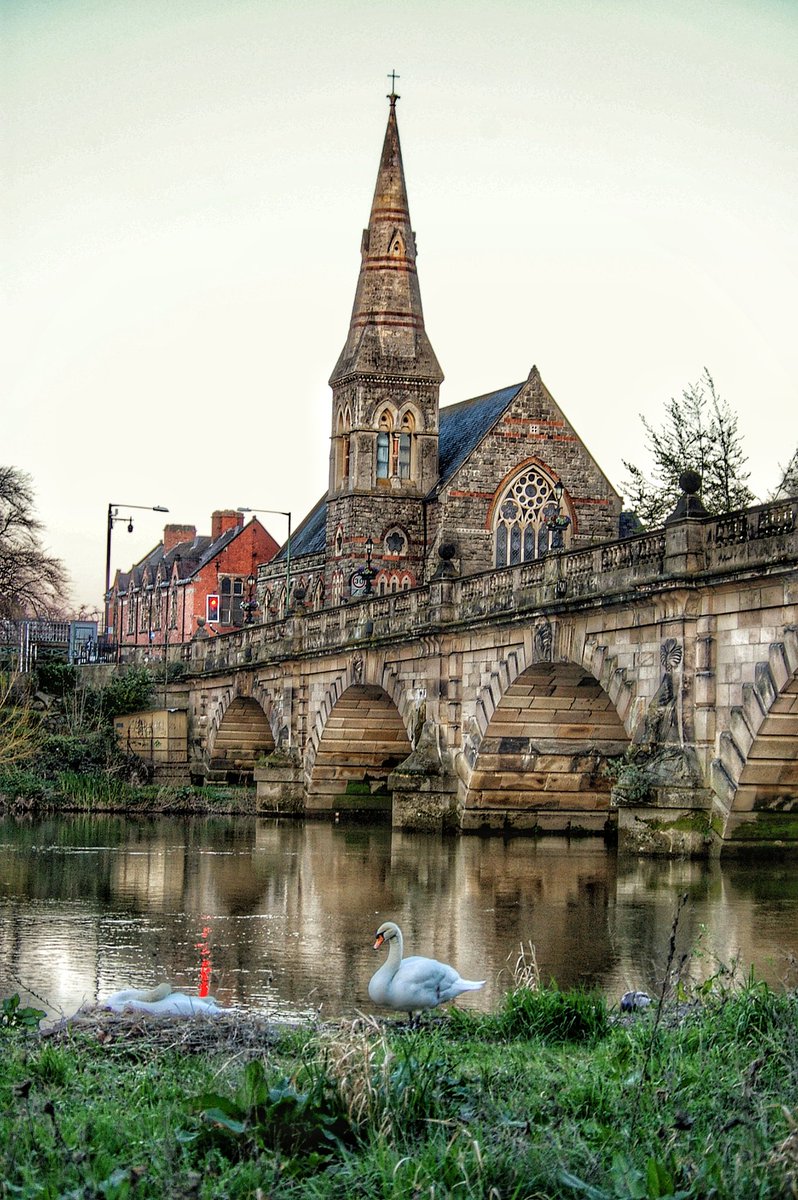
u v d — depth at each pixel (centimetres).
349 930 3098
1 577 10606
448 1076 1327
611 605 4334
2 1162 1112
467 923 3177
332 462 10062
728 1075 1420
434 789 5616
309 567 10656
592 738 5428
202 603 13400
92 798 7481
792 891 3462
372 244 9894
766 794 3828
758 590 3716
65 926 3172
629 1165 1099
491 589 5347
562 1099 1312
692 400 9250
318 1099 1194
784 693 3625
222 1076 1373
